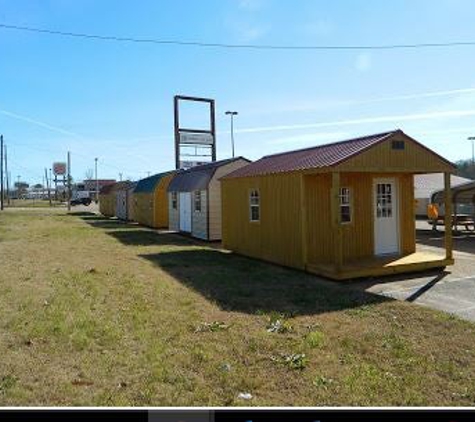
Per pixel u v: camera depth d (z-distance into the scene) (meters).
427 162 12.52
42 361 5.80
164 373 5.43
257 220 14.92
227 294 9.73
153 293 9.65
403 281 11.35
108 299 9.06
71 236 22.55
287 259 13.25
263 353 6.20
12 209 58.91
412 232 14.33
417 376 5.45
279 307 8.67
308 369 5.66
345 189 13.37
